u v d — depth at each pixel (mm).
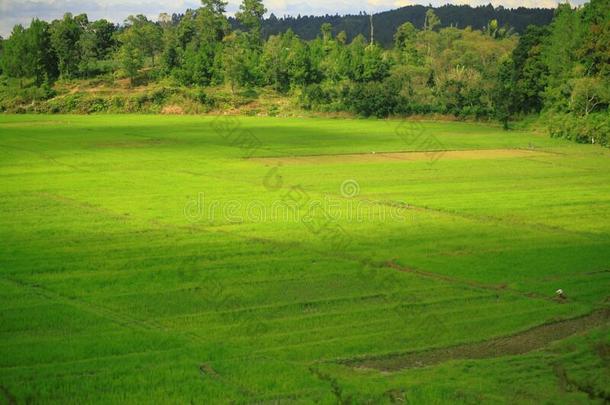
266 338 28234
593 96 108938
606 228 48875
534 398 23031
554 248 43219
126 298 32906
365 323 30094
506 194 61094
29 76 150875
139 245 42344
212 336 28453
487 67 142125
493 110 127875
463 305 32688
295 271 37625
